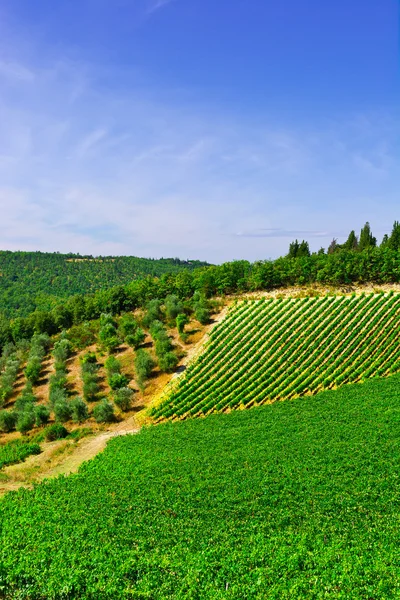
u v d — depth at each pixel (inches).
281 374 2492.6
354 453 1520.7
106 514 1253.1
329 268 3400.6
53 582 907.4
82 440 2135.8
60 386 2699.3
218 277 3710.6
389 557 928.3
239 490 1348.4
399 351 2500.0
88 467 1734.7
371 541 1013.2
